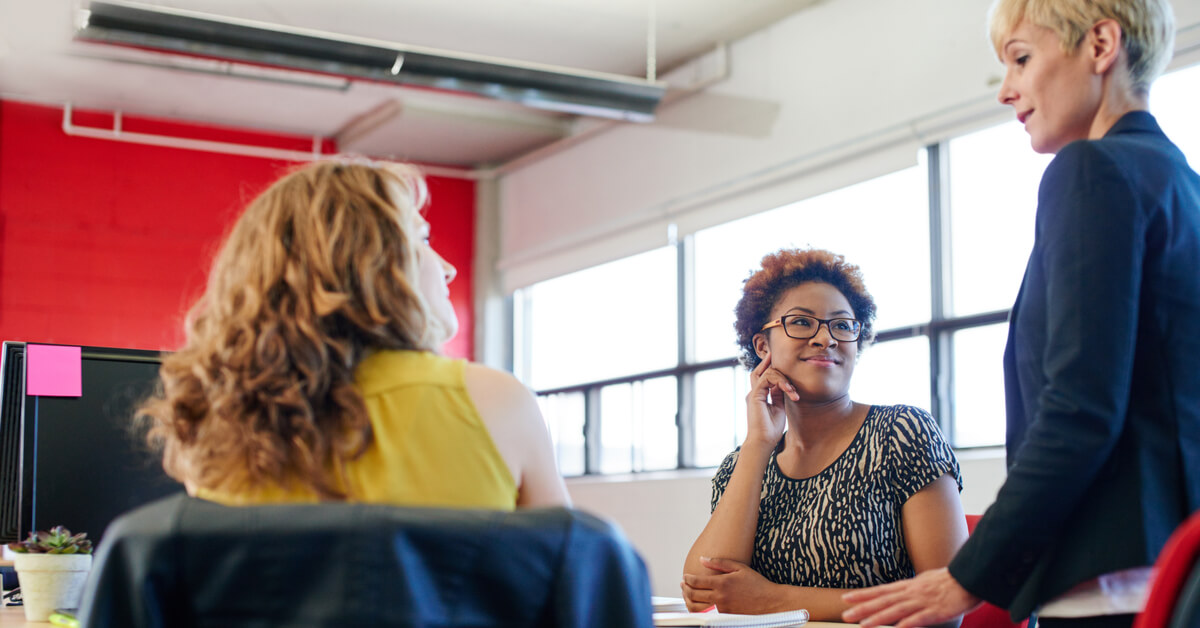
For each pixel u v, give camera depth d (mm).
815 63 5465
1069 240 1172
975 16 4633
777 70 5699
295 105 7004
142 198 7109
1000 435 4387
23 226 6789
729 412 5848
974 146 4660
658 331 6480
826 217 5383
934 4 4832
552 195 7488
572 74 4824
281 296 1025
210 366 1009
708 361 6047
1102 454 1112
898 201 4996
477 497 1030
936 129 4746
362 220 1073
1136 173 1182
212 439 981
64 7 5484
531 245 7688
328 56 4336
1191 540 656
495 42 6070
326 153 7660
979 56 4594
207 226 7250
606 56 6285
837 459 1766
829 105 5348
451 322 1236
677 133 6367
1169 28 1302
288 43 4230
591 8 5629
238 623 757
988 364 4469
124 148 7109
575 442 7094
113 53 6055
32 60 6152
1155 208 1168
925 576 1239
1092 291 1139
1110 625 1126
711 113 6133
